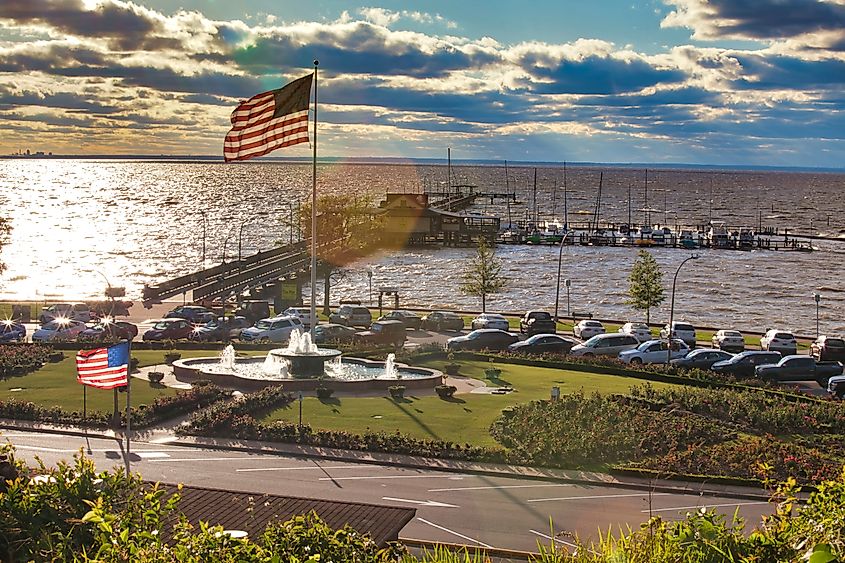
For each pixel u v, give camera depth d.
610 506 39.06
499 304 122.69
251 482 41.34
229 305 100.56
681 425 49.88
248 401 53.22
